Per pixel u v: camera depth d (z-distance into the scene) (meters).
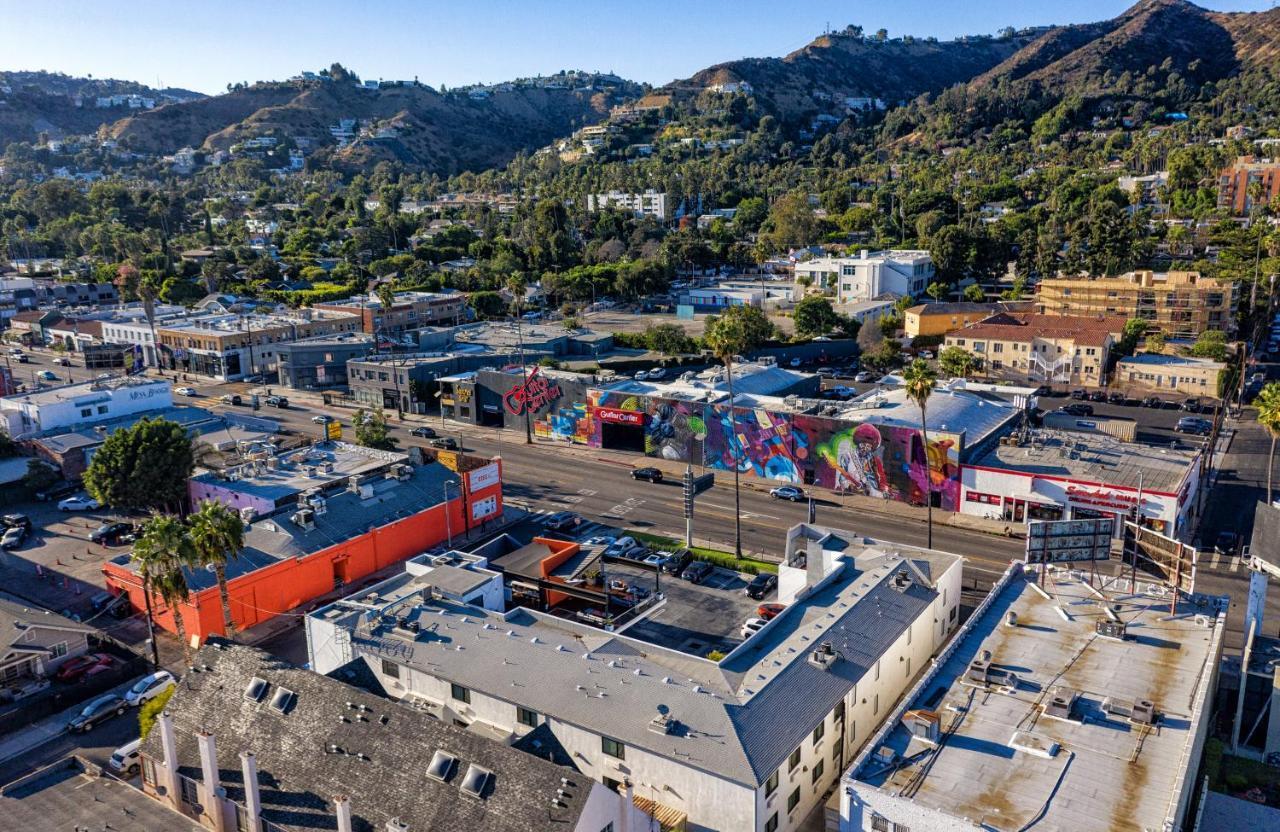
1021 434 116.25
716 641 80.56
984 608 67.19
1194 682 56.38
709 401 132.12
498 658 62.53
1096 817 44.44
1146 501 96.00
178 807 54.72
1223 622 63.75
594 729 54.50
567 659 61.56
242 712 57.22
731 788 49.75
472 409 157.88
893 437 113.00
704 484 108.75
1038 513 104.12
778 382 151.38
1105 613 66.19
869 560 78.19
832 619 66.31
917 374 104.88
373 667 66.12
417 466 109.44
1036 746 50.19
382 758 51.28
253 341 198.75
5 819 51.72
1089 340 170.25
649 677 58.34
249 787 50.09
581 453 140.62
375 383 169.00
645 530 107.75
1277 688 58.53
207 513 71.81
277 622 85.12
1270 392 96.25
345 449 120.00
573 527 107.69
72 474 126.75
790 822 54.56
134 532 107.88
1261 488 113.00
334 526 94.88
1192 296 187.12
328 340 195.25
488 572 77.00
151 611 82.00
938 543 100.50
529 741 56.09
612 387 142.88
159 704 66.44
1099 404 158.12
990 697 55.75
